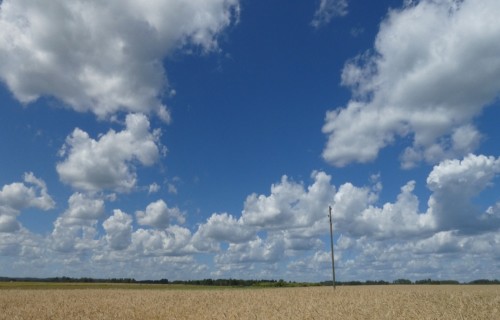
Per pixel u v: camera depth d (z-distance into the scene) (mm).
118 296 45812
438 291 52156
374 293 47125
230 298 41344
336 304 32562
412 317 26391
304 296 42531
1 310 32500
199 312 31031
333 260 57000
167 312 31547
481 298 38844
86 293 52312
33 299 42125
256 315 27750
